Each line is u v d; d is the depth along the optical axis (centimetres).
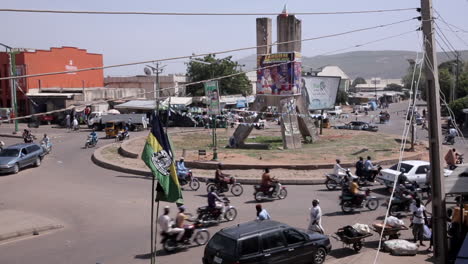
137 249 1481
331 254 1423
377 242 1552
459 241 1273
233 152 3438
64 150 3956
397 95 15238
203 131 5378
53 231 1708
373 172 2497
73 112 5791
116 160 3253
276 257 1212
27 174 2884
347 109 10506
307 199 2191
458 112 5962
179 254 1436
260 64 3894
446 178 1350
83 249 1486
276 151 3512
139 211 1978
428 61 1127
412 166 2308
